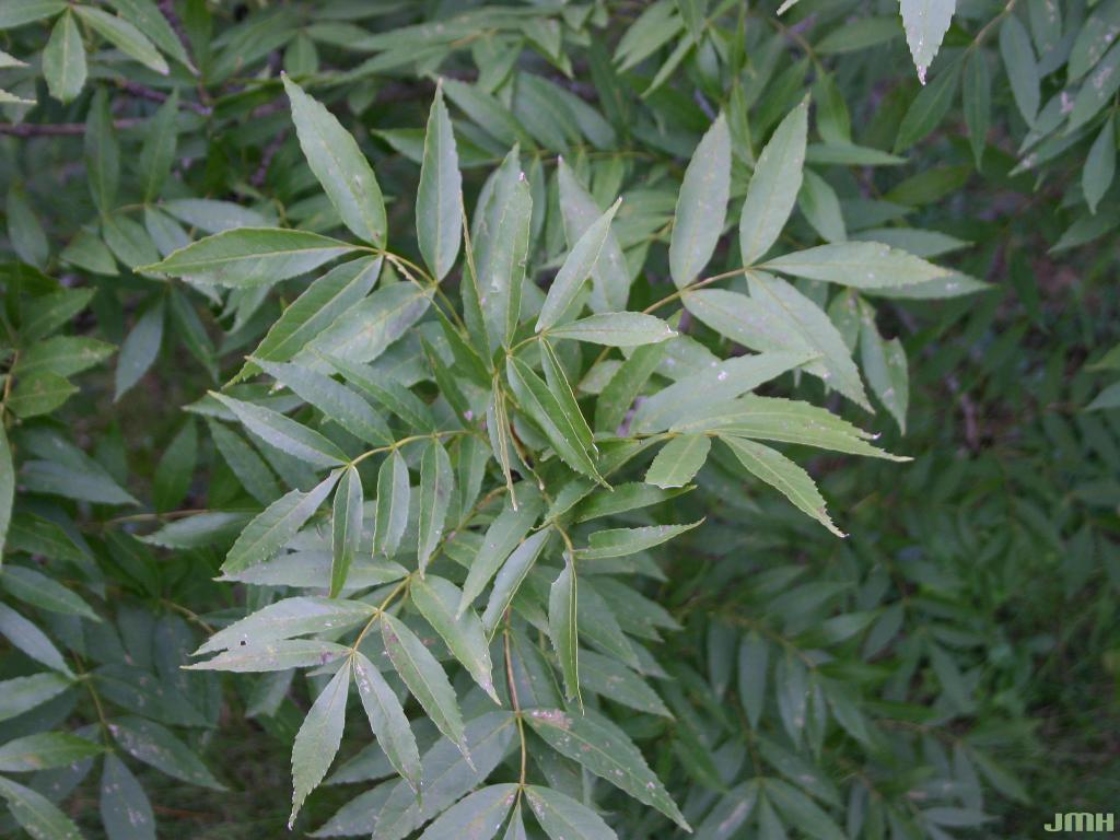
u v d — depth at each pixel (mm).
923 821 968
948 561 1099
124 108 887
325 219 709
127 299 943
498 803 444
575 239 545
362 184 477
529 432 475
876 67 770
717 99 680
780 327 512
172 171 765
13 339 594
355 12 848
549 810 443
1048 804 1271
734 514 919
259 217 691
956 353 902
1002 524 1060
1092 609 1312
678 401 466
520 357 467
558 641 435
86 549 638
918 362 1081
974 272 829
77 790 1161
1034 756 1275
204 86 767
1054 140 646
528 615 479
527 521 447
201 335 731
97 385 1278
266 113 839
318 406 439
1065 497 1058
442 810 449
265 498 583
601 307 543
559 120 716
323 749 416
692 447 434
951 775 1064
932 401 1007
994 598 1227
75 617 636
